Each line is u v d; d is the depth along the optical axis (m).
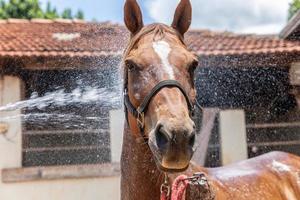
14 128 10.35
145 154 3.01
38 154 12.35
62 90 10.97
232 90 11.46
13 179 10.26
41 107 11.05
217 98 11.41
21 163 10.37
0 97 10.34
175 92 2.78
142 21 3.29
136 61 2.94
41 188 10.35
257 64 11.12
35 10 26.92
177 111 2.68
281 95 11.80
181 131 2.58
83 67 10.52
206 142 11.12
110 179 10.48
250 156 12.62
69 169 10.42
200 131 11.23
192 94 2.96
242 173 4.00
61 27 13.40
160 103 2.75
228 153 11.16
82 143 12.55
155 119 2.75
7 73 10.35
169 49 2.96
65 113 11.16
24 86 10.70
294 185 4.20
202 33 13.12
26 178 10.30
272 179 4.11
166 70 2.85
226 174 3.93
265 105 11.84
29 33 12.51
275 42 11.84
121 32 12.09
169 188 3.07
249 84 11.50
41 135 12.32
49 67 10.45
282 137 12.73
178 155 2.59
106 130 10.98
